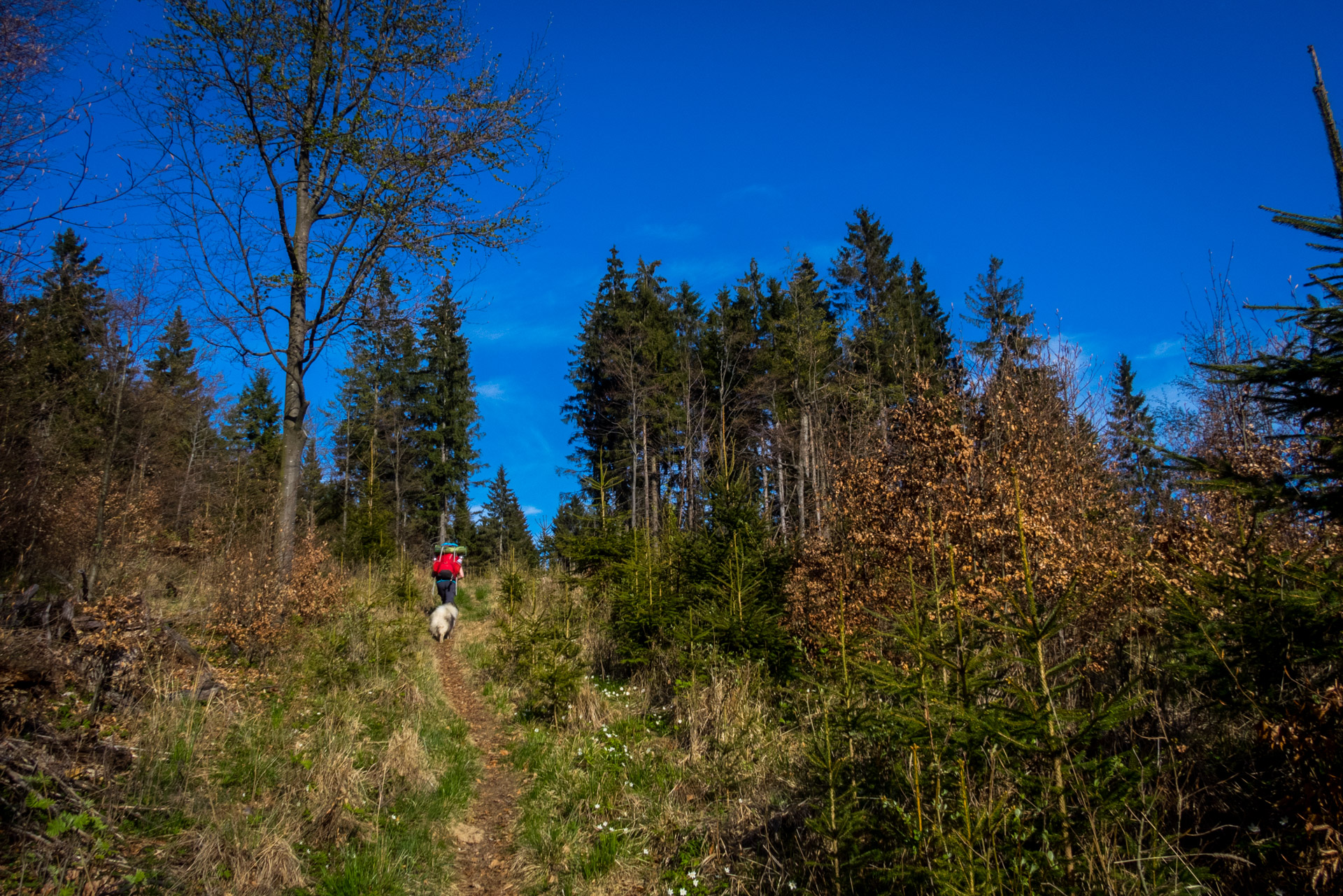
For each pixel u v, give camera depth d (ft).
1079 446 31.04
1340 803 8.79
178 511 56.80
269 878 13.21
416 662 32.53
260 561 30.96
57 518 27.78
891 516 25.48
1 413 24.94
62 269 23.95
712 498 32.12
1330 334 8.82
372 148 37.93
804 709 21.45
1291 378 9.07
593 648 35.55
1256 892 9.72
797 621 26.20
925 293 111.14
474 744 24.61
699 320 115.75
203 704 19.81
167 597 33.22
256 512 40.83
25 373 25.27
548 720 26.58
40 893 10.89
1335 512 8.76
